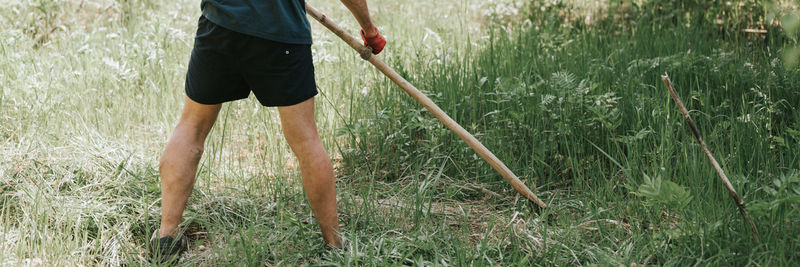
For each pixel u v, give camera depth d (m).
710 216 3.07
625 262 2.88
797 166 3.49
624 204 3.47
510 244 3.21
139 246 3.20
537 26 6.46
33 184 3.59
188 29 6.67
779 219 2.87
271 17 2.80
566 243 3.13
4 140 4.07
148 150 4.26
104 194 3.57
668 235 2.97
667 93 4.31
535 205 3.59
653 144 3.95
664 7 6.46
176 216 3.08
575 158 3.84
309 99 2.99
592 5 7.11
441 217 3.51
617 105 4.23
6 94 4.55
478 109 4.50
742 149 3.70
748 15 6.24
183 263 3.06
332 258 3.04
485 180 3.94
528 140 4.14
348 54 5.79
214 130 4.57
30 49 5.48
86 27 6.66
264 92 2.93
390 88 4.75
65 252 3.02
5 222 3.22
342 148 4.50
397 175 4.10
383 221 3.46
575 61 5.15
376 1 7.83
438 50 5.64
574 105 4.07
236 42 2.83
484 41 5.72
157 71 5.38
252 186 3.86
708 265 2.72
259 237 3.31
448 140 4.21
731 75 4.63
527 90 4.27
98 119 4.64
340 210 3.57
